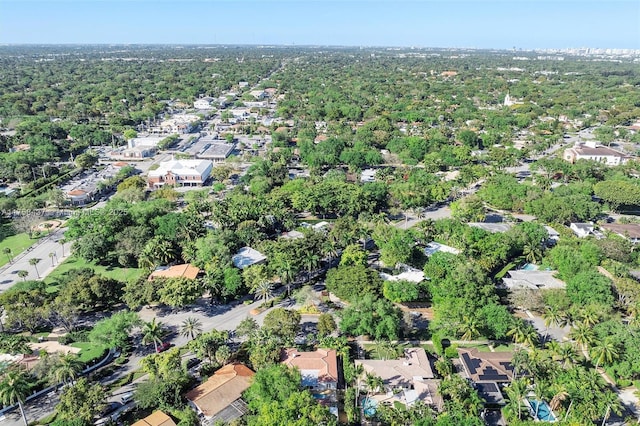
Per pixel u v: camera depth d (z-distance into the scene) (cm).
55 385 10862
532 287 14412
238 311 14175
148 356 11181
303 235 18575
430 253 16488
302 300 13950
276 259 15062
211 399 9956
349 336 12825
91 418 9394
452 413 9256
